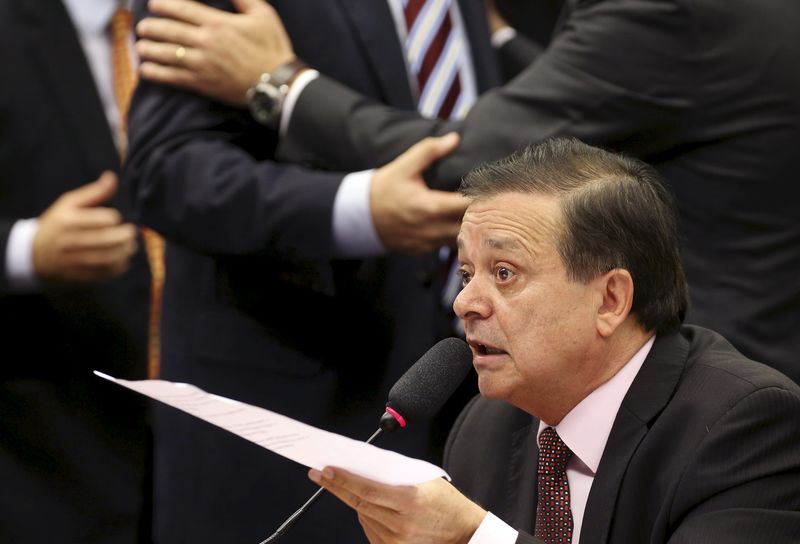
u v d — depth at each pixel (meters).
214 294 12.53
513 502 8.89
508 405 9.28
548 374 8.12
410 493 7.67
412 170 11.59
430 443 12.55
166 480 12.77
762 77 11.08
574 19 11.65
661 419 8.19
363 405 12.29
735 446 7.95
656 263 8.22
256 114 12.29
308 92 12.18
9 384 12.87
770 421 7.98
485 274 8.14
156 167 12.29
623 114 11.32
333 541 12.23
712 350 8.59
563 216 8.02
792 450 7.98
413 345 12.38
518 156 8.39
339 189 11.80
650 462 8.12
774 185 11.10
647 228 8.17
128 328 13.40
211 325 12.43
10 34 12.97
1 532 12.80
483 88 13.40
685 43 11.13
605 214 8.05
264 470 12.33
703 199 11.27
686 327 8.97
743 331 10.96
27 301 12.88
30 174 12.98
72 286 12.79
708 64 11.12
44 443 12.98
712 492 7.91
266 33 12.34
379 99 12.59
